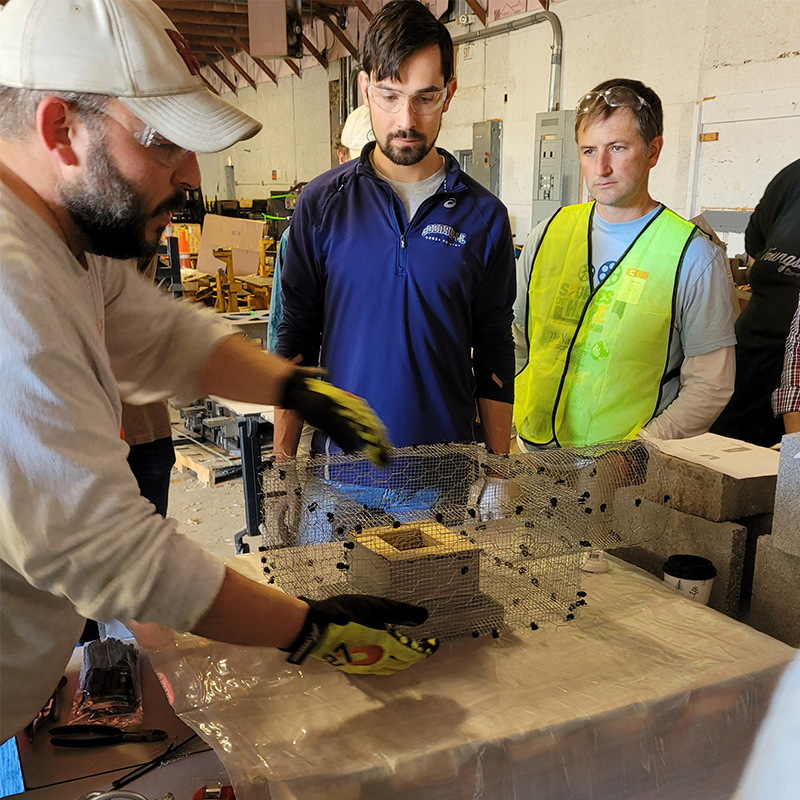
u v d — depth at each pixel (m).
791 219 2.45
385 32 1.41
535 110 6.03
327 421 1.09
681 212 4.77
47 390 0.69
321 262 1.62
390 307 1.57
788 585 1.23
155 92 0.72
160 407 1.97
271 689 0.93
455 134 7.22
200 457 4.08
